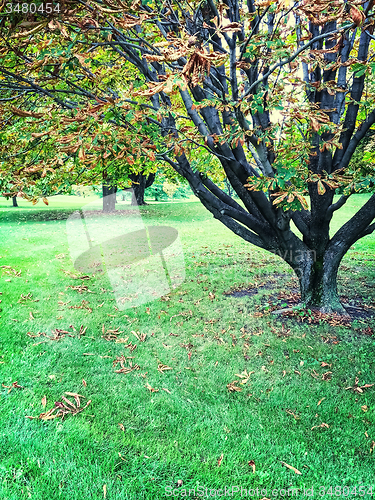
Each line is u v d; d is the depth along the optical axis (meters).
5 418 2.83
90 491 2.21
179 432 2.78
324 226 4.70
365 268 7.49
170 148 3.52
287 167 3.17
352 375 3.56
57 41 2.25
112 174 4.02
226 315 5.09
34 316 4.92
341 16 1.69
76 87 3.23
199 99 3.84
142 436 2.74
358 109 4.21
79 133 2.08
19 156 3.43
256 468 2.44
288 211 4.11
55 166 3.05
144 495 2.22
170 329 4.64
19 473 2.29
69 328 4.57
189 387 3.39
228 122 3.68
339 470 2.40
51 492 2.19
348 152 4.27
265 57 2.66
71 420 2.86
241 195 4.73
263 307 5.35
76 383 3.39
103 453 2.55
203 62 1.13
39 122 2.83
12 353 3.83
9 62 2.86
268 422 2.90
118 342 4.23
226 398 3.22
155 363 3.81
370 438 2.70
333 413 3.00
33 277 6.72
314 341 4.26
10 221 15.90
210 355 3.98
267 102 2.78
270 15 3.50
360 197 21.39
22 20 1.51
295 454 2.57
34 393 3.21
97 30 2.37
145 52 3.11
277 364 3.79
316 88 3.41
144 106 3.18
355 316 4.94
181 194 44.28
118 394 3.25
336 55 3.76
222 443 2.65
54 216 17.91
